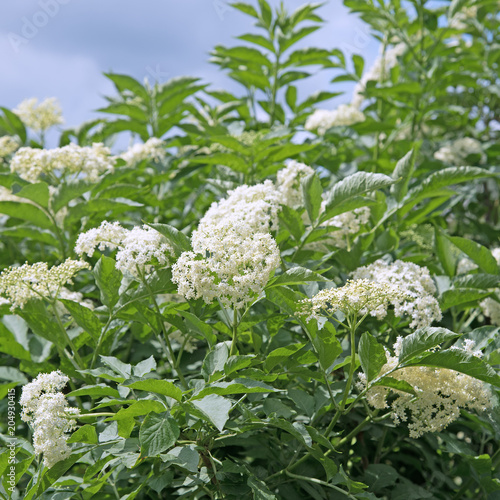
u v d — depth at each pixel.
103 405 2.08
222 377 2.18
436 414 2.45
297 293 2.32
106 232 2.48
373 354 2.21
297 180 3.18
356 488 2.28
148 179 4.36
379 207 3.38
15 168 3.44
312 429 2.18
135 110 4.84
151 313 2.73
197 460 2.05
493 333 2.74
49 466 2.12
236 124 4.47
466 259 3.66
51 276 2.60
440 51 5.46
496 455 2.90
